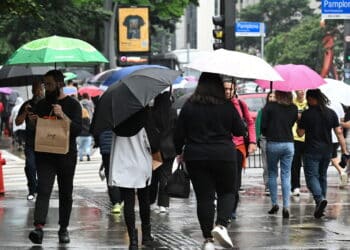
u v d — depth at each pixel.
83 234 22.95
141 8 99.38
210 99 19.23
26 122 30.30
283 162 26.09
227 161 19.23
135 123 19.91
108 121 19.59
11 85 28.92
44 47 23.58
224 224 19.28
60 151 20.69
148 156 20.16
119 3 99.75
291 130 25.98
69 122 20.75
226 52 21.56
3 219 26.05
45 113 20.98
